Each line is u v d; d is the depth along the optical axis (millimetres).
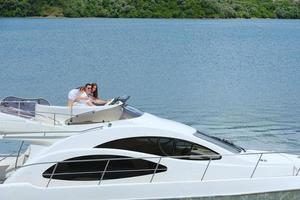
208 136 11945
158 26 139250
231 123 25984
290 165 11648
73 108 12227
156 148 11148
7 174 11602
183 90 38000
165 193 10836
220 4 179750
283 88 39625
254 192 11023
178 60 61500
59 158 10820
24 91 36875
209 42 92312
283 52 74312
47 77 44500
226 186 10992
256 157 11969
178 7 176250
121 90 38062
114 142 11039
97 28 128625
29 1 172000
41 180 10742
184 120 26969
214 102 32562
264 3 188375
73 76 45469
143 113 12117
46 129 11664
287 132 23938
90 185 10719
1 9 170125
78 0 174375
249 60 62531
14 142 20172
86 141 10984
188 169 11062
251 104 31844
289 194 11125
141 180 10938
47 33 111750
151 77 45656
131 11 174750
